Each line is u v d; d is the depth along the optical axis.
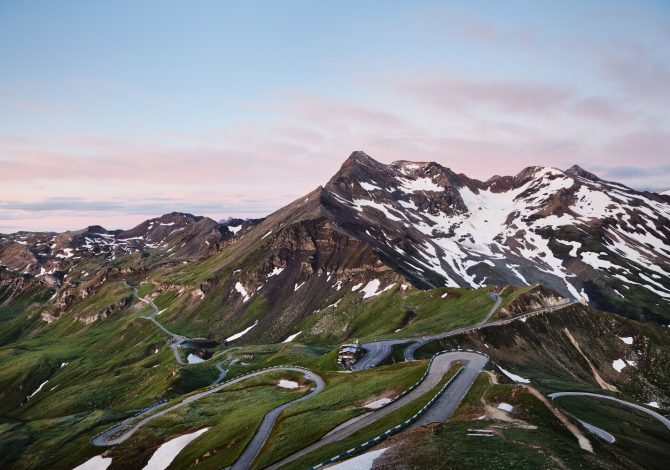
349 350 134.25
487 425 55.88
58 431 147.12
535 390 64.44
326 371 128.50
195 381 163.50
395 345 142.75
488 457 45.78
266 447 72.19
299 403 94.75
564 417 58.91
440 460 45.81
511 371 134.12
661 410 118.88
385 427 62.03
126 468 93.38
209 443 87.56
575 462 45.59
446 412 63.44
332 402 86.25
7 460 129.38
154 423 112.62
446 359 97.00
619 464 49.00
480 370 85.81
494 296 195.62
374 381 94.06
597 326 178.50
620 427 96.88
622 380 157.00
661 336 173.75
